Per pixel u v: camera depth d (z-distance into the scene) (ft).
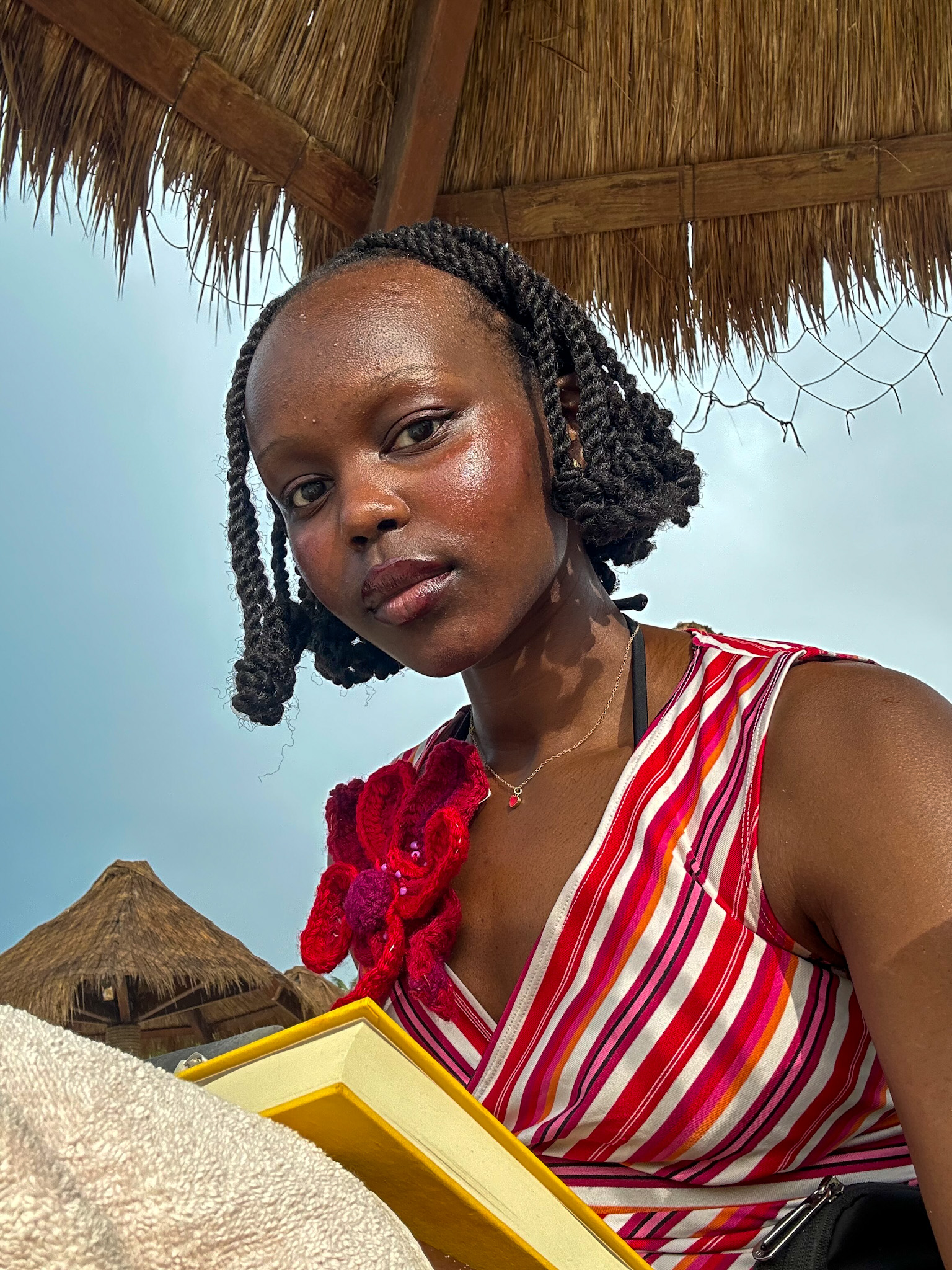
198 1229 1.50
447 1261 2.26
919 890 2.72
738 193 9.35
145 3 8.48
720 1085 3.00
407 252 3.82
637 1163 3.10
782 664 3.32
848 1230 2.86
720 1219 3.02
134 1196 1.49
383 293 3.62
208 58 8.67
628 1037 3.04
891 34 9.09
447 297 3.67
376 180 9.23
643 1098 3.02
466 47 8.70
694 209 9.43
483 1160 2.09
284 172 9.04
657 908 3.13
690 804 3.24
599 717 3.76
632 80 9.33
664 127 9.35
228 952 12.35
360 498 3.41
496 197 9.52
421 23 8.66
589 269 9.72
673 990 3.05
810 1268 2.82
